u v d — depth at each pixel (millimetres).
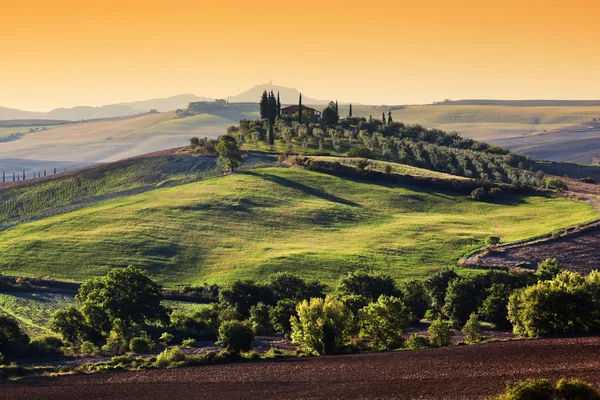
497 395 90125
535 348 117688
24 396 106250
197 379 113750
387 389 98875
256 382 109500
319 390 101938
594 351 111812
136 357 142750
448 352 122438
